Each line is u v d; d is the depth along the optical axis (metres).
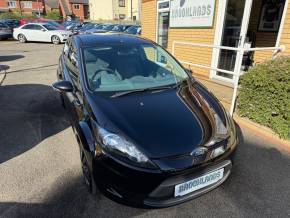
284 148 3.37
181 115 2.47
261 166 3.01
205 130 2.33
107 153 2.13
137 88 2.89
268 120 3.70
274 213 2.36
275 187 2.68
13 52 13.02
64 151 3.41
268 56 6.16
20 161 3.19
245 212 2.37
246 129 3.86
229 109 4.38
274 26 6.02
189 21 6.77
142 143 2.13
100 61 3.13
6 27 19.64
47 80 7.17
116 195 2.18
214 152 2.24
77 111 2.78
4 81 7.13
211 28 6.12
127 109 2.48
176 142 2.17
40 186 2.73
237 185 2.71
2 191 2.66
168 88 2.96
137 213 2.36
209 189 2.30
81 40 3.58
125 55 3.28
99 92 2.73
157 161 2.06
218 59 6.14
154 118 2.39
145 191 2.10
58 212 2.38
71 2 53.34
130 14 50.72
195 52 6.82
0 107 5.03
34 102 5.29
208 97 2.91
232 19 5.69
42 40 16.91
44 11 52.06
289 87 3.33
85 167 2.60
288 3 4.45
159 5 8.03
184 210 2.39
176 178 2.09
